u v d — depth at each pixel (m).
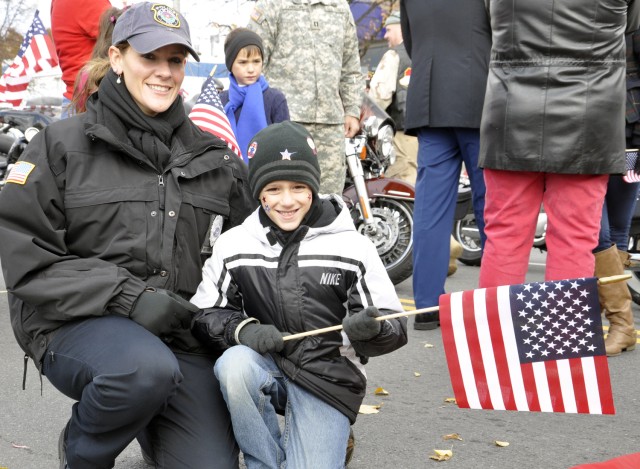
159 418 2.72
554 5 3.90
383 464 3.38
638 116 5.01
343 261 2.77
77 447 2.64
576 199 4.05
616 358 4.82
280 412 2.94
